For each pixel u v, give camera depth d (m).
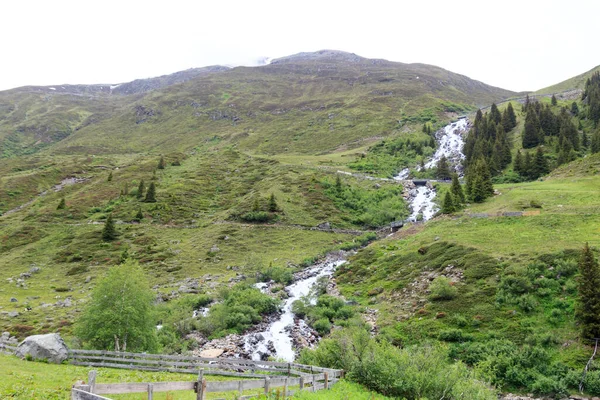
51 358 29.72
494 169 131.88
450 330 42.91
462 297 48.62
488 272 51.34
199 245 93.50
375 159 167.88
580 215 62.16
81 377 23.17
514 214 70.38
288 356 43.34
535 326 40.28
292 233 99.19
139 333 40.16
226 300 59.75
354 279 67.50
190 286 70.69
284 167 149.62
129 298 40.88
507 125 169.38
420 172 148.00
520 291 45.62
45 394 17.17
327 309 55.22
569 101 190.88
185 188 132.00
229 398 15.91
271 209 110.06
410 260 65.31
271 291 66.12
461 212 84.56
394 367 23.53
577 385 32.56
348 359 26.80
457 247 61.38
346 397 20.30
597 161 97.75
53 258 88.75
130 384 12.62
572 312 40.03
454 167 149.88
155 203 118.62
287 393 18.62
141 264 83.38
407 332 45.69
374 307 55.25
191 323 52.75
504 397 33.81
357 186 128.75
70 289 73.12
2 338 38.84
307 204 115.06
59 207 116.06
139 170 154.12
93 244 94.31
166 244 94.50
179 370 29.31
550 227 60.69
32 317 58.09
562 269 45.75
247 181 139.62
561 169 105.75
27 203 129.38
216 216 112.31
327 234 98.94
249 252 89.06
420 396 22.31
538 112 167.25
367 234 94.19
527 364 35.94
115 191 131.12
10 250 93.12
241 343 46.62
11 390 16.95
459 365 25.36
